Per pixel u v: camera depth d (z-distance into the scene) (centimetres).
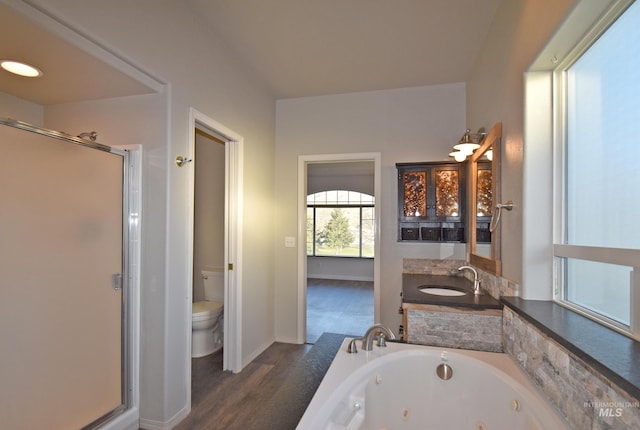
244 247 298
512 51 191
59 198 168
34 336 157
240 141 291
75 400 173
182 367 212
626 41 117
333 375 168
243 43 265
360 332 399
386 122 350
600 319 134
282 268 369
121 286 198
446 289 271
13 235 151
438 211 322
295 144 372
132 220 202
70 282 172
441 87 339
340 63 296
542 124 170
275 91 355
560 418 125
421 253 336
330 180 780
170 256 202
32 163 157
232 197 288
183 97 216
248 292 304
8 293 148
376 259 345
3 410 146
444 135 336
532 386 151
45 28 136
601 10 120
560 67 164
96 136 197
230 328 284
